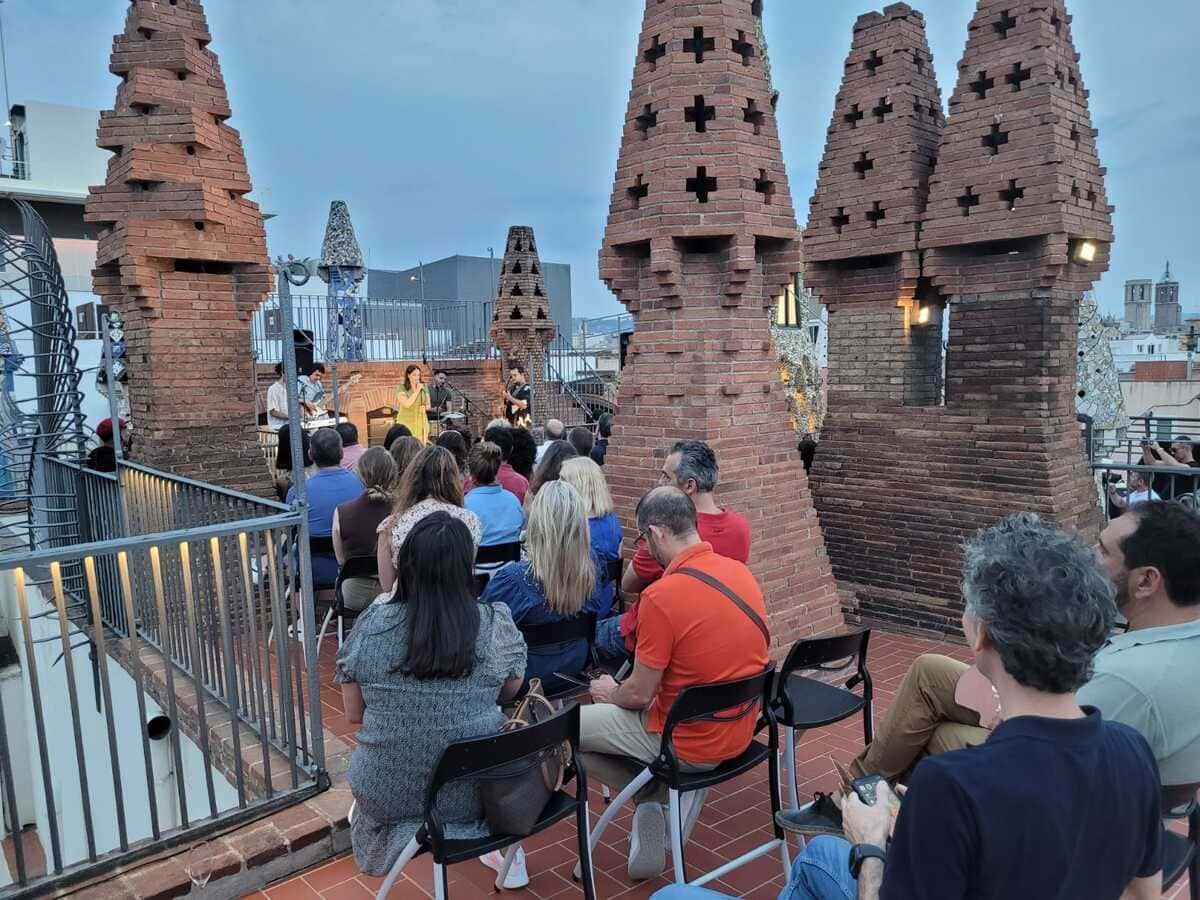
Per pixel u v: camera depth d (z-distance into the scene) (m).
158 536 3.48
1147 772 1.58
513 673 3.09
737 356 5.87
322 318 18.92
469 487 6.58
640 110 5.83
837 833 2.55
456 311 23.48
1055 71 6.25
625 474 6.24
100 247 7.77
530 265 21.12
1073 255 6.61
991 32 6.45
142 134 7.10
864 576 7.49
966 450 6.85
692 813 3.48
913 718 2.96
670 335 5.86
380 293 34.28
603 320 26.50
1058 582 1.51
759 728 3.61
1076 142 6.34
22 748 9.05
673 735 3.23
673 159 5.58
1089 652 1.49
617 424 6.34
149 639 6.04
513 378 16.64
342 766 4.29
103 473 6.58
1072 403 6.83
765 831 3.97
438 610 2.79
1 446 8.16
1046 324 6.42
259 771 4.23
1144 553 2.36
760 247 6.07
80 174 19.47
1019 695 1.57
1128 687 2.24
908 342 7.29
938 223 6.76
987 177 6.46
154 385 7.24
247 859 3.51
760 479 6.02
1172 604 2.35
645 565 4.49
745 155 5.62
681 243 5.79
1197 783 2.26
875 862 1.79
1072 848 1.43
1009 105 6.32
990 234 6.44
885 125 7.07
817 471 7.84
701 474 4.44
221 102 7.43
